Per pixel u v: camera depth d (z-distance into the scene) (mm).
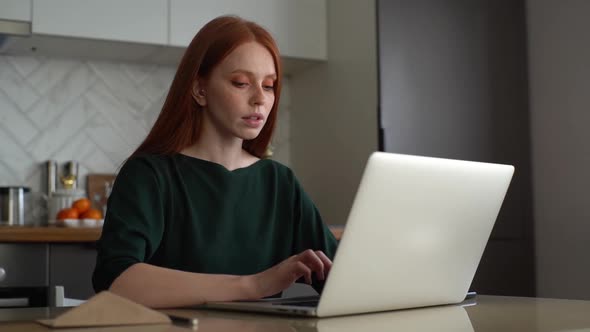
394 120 3049
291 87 3686
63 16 2947
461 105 3203
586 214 3131
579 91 3164
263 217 1437
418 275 1038
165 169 1338
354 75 3205
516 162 3318
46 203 3166
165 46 3127
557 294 3240
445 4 3193
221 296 1037
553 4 3279
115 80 3336
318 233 1514
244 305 974
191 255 1335
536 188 3346
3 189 2988
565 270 3213
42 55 3217
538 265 3322
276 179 1470
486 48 3281
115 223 1194
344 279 923
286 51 3324
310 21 3375
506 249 3271
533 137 3359
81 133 3260
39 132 3195
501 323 865
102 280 1125
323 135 3416
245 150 1497
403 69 3080
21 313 1017
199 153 1404
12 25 2873
